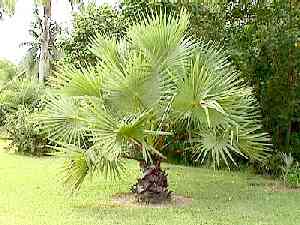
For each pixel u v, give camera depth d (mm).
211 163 12141
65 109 8203
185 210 7508
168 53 7629
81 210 7434
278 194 9250
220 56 8500
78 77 7789
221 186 10031
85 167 7551
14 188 9156
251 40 11234
